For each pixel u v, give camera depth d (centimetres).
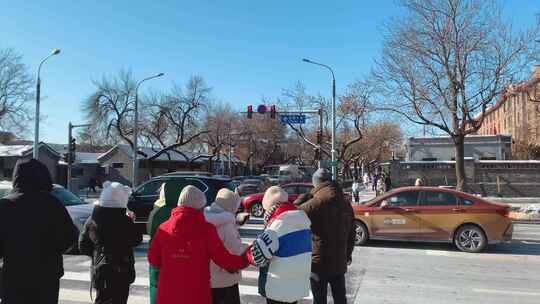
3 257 376
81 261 963
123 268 475
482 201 1141
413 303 681
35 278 371
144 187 1388
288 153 6956
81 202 1159
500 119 7775
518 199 2948
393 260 1014
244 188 2933
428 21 2520
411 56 2567
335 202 472
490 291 754
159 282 371
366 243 1242
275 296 390
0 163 4916
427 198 1173
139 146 5862
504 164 3136
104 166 5709
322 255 466
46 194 393
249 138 6025
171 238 368
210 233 377
